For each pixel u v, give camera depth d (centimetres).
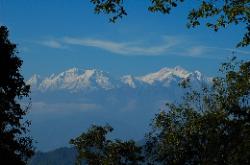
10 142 6738
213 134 4919
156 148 6569
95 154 8775
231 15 2536
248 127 3456
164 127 6412
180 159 5991
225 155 4584
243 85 3167
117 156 8562
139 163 8600
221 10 2561
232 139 3731
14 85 6762
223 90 5338
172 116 6284
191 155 5822
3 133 6725
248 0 2548
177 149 6066
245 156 3300
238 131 3616
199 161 5531
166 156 6309
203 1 2556
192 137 5625
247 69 3119
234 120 3806
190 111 6088
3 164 6656
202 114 5962
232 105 4084
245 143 3341
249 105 3841
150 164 6644
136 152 8588
